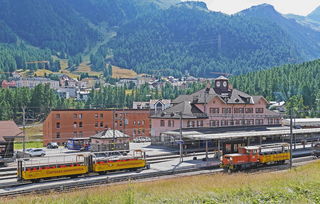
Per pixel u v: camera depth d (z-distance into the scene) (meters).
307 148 81.88
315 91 171.12
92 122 102.56
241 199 25.84
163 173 51.28
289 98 170.75
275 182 31.28
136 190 29.88
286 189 28.45
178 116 81.44
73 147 75.00
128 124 109.31
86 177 47.50
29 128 135.75
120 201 24.42
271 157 59.88
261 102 100.50
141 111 112.00
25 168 42.75
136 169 52.91
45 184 42.31
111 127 105.81
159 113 87.50
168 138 79.62
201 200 25.56
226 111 91.25
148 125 113.19
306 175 34.53
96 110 103.50
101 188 35.19
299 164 62.69
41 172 43.72
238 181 33.44
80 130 100.25
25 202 26.53
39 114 147.62
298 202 24.62
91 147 70.19
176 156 65.81
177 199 25.70
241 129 88.44
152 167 55.12
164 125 84.88
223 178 38.53
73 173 46.56
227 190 27.98
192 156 67.56
